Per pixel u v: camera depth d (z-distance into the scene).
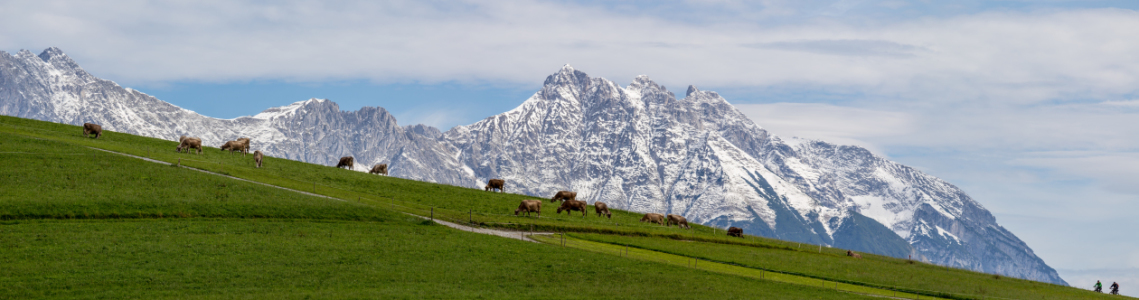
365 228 78.75
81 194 76.62
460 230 83.25
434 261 67.75
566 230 93.50
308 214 81.94
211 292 54.09
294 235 72.81
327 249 68.88
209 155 115.06
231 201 81.62
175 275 57.66
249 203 81.88
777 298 62.72
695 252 87.25
